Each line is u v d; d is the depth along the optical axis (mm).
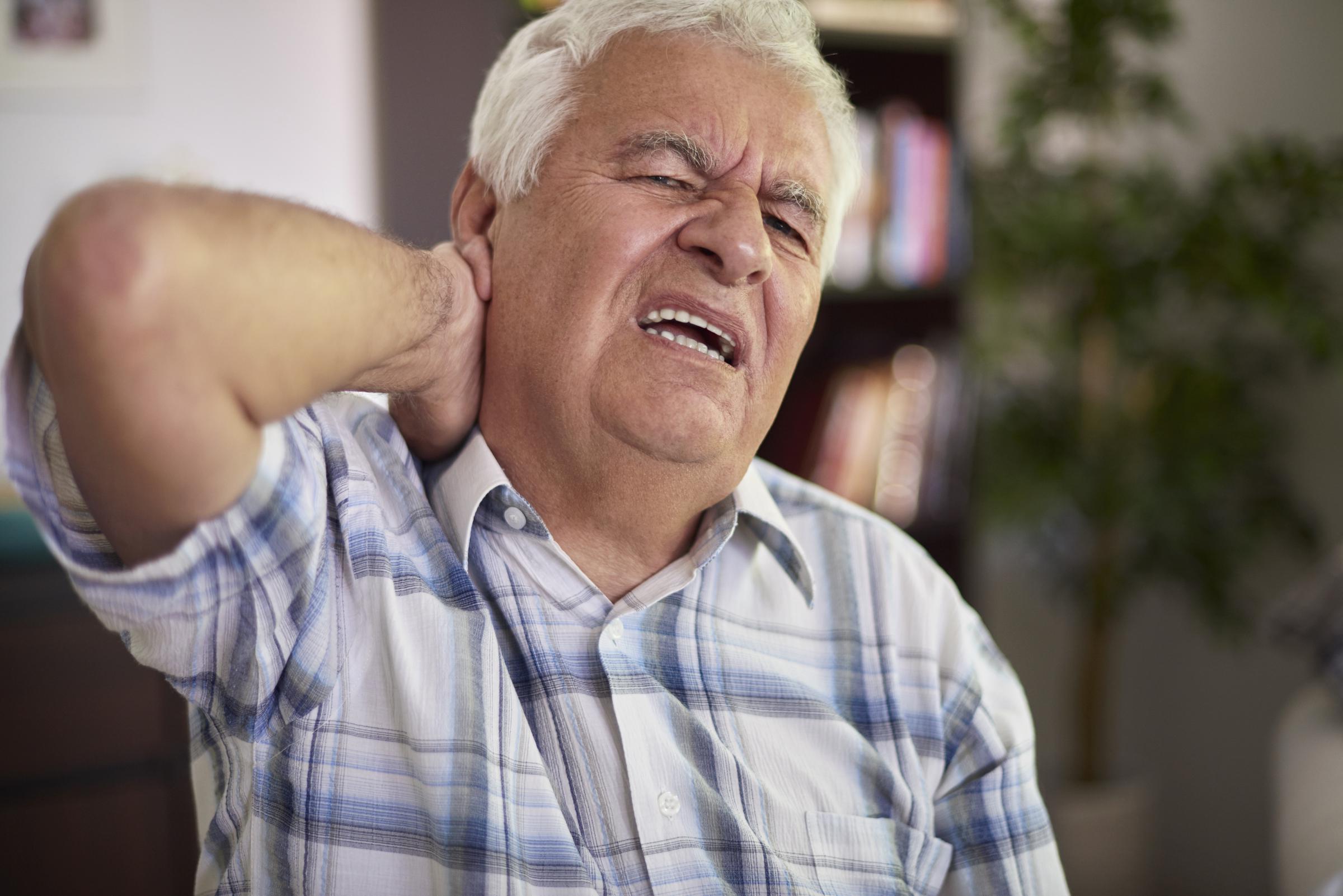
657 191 928
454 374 916
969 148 2781
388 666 859
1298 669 2824
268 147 2166
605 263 900
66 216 566
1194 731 3096
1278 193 2611
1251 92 2879
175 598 690
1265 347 2842
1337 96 2689
